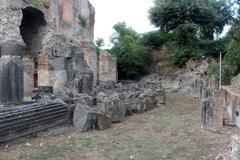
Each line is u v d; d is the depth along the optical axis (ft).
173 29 160.35
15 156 28.07
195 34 154.20
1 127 31.32
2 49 45.80
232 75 93.56
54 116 39.14
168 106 67.26
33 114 35.94
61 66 68.44
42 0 90.27
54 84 68.33
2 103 44.29
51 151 29.73
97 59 123.75
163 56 162.40
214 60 145.28
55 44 70.44
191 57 149.38
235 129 40.34
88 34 124.98
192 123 45.42
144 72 160.15
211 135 37.17
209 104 41.32
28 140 33.76
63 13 107.45
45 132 36.81
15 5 75.36
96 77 114.93
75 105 42.98
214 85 87.71
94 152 29.63
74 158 27.76
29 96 72.84
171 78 146.82
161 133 38.42
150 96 63.21
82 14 123.65
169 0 156.66
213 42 152.97
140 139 35.12
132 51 158.81
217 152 29.53
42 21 91.71
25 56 87.86
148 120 47.91
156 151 30.27
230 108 50.47
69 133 37.70
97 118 39.88
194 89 103.09
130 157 28.25
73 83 67.05
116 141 33.99
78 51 72.59
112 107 45.06
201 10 153.99
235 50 93.91
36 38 92.58
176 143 33.40
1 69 45.42
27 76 79.10
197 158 27.94
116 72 143.95
